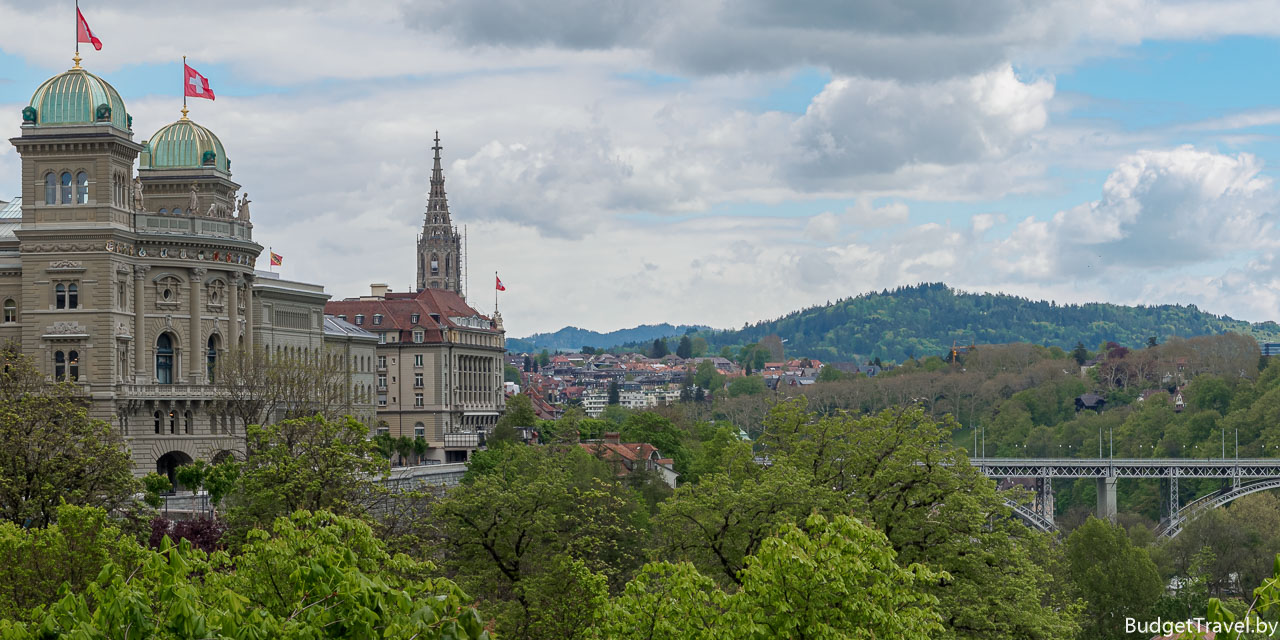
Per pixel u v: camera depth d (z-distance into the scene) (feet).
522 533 286.25
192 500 497.46
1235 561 626.23
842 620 185.37
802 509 287.28
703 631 183.83
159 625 144.25
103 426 359.46
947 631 255.09
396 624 141.38
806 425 339.77
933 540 293.84
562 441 654.53
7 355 432.66
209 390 604.90
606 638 194.29
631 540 346.54
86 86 577.02
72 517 238.89
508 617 268.00
